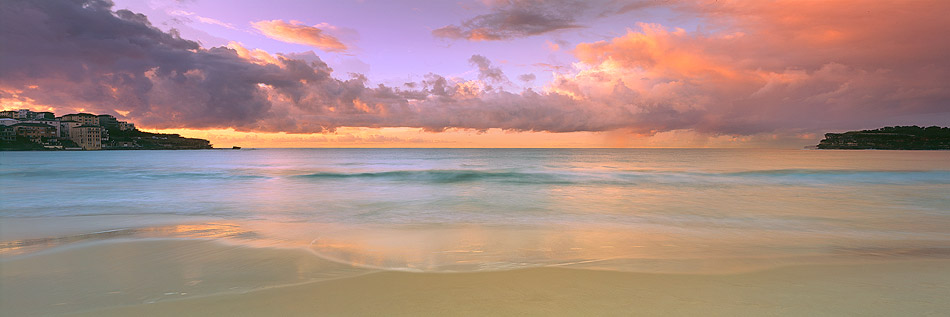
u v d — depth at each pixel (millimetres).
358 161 61719
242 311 4102
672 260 6270
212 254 6727
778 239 8359
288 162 58812
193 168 42062
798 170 34906
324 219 11281
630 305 4211
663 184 23281
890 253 6953
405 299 4414
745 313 3980
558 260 6371
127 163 57156
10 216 11836
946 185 22516
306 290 4762
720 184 23297
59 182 25359
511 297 4477
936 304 4219
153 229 9555
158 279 5305
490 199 16125
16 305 4387
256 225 10156
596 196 17172
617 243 7852
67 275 5512
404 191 19484
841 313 3973
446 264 6070
